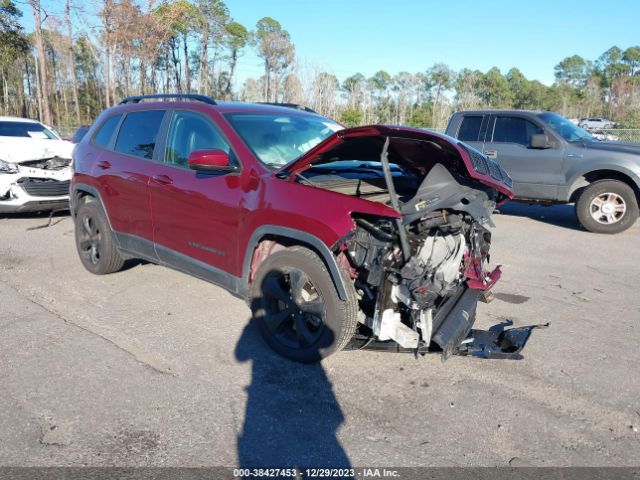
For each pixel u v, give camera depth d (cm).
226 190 404
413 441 291
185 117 463
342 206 335
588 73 8388
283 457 277
